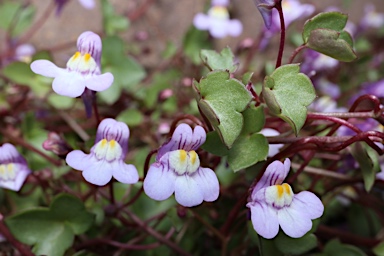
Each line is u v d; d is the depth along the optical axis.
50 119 0.16
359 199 0.14
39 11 0.19
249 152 0.10
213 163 0.11
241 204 0.11
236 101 0.10
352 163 0.12
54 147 0.11
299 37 0.17
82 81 0.10
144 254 0.13
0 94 0.15
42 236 0.12
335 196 0.14
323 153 0.13
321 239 0.14
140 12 0.20
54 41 0.19
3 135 0.15
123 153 0.10
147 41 0.20
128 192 0.13
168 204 0.13
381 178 0.13
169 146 0.10
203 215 0.12
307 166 0.13
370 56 0.17
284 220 0.10
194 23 0.17
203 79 0.10
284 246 0.11
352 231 0.15
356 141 0.10
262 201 0.10
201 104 0.09
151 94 0.16
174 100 0.16
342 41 0.10
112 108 0.16
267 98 0.10
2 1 0.19
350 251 0.12
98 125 0.11
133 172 0.10
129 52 0.18
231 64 0.11
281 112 0.10
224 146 0.10
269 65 0.16
